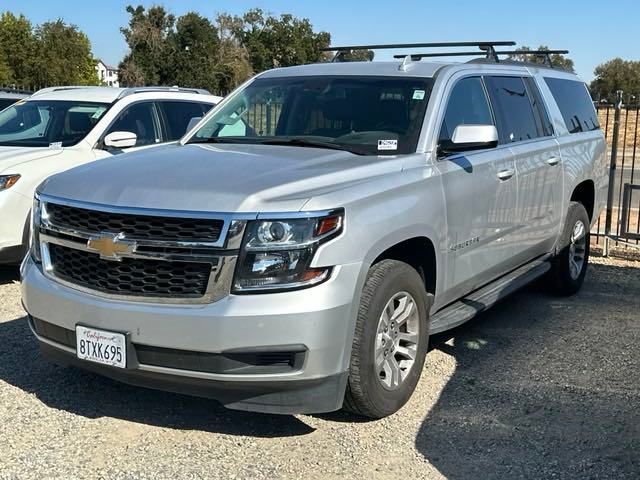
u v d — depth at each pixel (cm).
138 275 376
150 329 367
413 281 434
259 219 362
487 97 559
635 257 898
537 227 617
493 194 527
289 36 6625
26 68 6719
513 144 578
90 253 391
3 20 6675
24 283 424
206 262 362
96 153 764
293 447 400
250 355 361
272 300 358
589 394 477
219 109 573
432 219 450
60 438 406
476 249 517
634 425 431
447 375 505
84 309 386
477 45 608
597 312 666
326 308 365
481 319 640
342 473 374
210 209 365
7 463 378
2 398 455
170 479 366
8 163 697
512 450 400
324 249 367
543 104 649
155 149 499
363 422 431
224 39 6331
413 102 497
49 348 416
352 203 387
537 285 725
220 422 429
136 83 6000
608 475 374
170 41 6069
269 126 533
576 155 684
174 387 378
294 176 398
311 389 374
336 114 510
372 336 398
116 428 420
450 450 400
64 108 824
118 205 382
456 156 493
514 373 512
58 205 411
